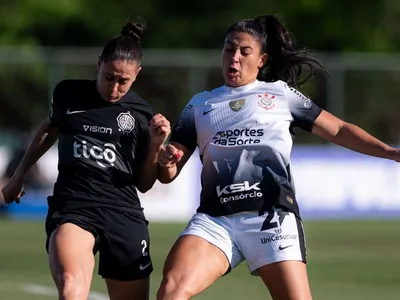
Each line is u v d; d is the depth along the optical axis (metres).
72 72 73.50
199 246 21.72
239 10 107.12
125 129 23.83
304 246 22.17
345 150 75.12
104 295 35.97
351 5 108.62
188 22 106.19
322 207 75.00
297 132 74.88
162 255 50.06
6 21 101.88
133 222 23.81
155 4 106.38
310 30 107.94
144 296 24.41
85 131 23.73
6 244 55.66
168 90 74.31
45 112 75.44
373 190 75.44
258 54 22.86
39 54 76.38
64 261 22.06
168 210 72.25
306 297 21.64
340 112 76.38
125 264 23.83
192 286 21.19
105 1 105.69
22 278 41.66
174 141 23.03
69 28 104.12
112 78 23.38
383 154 22.45
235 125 22.38
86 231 23.11
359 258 50.38
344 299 36.31
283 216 21.98
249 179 22.16
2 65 74.94
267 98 22.58
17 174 24.77
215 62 74.38
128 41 23.59
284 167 22.31
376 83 76.62
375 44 108.56
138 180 24.22
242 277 42.91
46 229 23.50
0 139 73.31
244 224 21.98
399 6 110.06
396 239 60.28
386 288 39.44
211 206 22.27
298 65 24.03
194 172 72.50
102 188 23.56
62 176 23.81
